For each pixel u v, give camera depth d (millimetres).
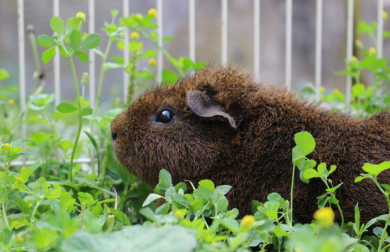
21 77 716
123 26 710
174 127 609
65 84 1303
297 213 584
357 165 579
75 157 717
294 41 1355
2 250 525
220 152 603
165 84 637
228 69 634
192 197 563
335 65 1370
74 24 604
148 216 505
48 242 510
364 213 573
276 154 593
